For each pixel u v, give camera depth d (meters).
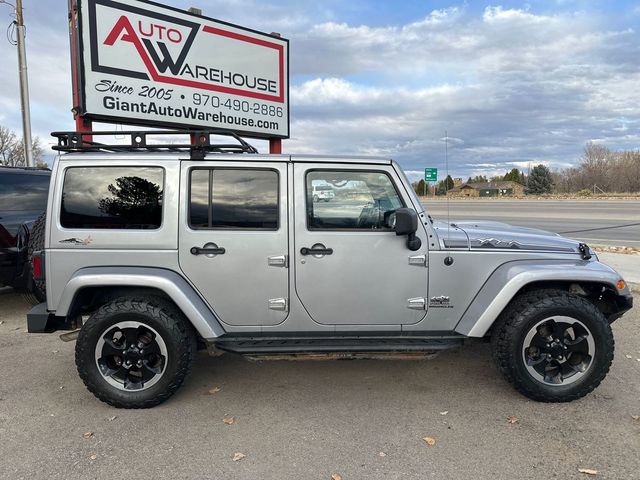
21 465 2.85
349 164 3.59
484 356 4.58
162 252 3.49
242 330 3.59
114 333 3.53
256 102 9.45
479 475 2.73
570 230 16.17
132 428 3.28
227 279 3.53
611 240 13.22
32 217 6.00
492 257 3.62
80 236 3.47
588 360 3.54
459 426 3.28
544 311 3.47
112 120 7.60
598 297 3.94
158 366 3.53
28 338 5.20
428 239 3.58
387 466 2.82
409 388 3.89
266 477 2.73
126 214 3.53
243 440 3.12
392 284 3.59
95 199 3.52
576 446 3.02
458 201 43.16
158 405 3.59
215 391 3.84
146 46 7.81
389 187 3.62
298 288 3.56
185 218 3.50
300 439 3.13
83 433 3.21
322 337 3.66
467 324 3.59
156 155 3.55
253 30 9.26
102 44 7.31
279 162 3.56
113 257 3.49
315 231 3.54
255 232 3.53
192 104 8.47
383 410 3.52
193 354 3.60
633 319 5.64
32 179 6.23
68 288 3.41
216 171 3.55
